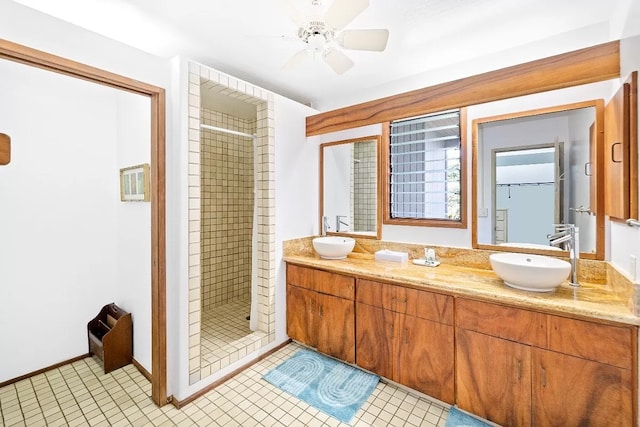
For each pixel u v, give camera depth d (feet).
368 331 7.24
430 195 8.34
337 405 6.33
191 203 6.50
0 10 4.32
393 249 8.86
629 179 4.58
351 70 8.31
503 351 5.45
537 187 6.75
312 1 4.78
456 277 6.59
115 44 5.58
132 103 7.91
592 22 6.09
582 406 4.75
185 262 6.42
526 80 5.76
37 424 5.89
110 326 8.45
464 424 5.74
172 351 6.49
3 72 6.89
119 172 8.75
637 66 4.56
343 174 9.80
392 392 6.81
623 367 4.46
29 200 7.33
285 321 9.04
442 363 6.15
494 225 7.28
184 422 5.90
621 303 4.89
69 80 7.90
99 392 6.86
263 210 8.50
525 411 5.24
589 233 6.12
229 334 8.75
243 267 12.87
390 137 9.07
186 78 6.39
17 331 7.20
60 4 5.50
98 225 8.54
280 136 8.68
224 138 11.92
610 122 5.37
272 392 6.81
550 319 4.99
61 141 7.81
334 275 7.86
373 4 5.49
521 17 5.92
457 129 7.86
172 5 5.57
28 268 7.34
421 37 6.64
